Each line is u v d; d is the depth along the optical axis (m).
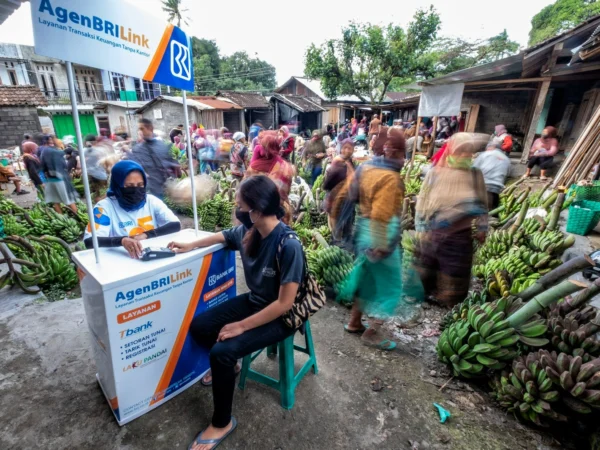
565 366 1.84
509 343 2.06
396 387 2.22
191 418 1.90
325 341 2.71
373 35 19.34
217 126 21.53
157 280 1.70
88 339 2.51
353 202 2.68
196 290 1.95
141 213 2.26
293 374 1.99
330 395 2.13
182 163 10.38
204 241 2.01
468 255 2.81
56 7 1.27
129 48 1.61
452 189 2.71
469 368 2.16
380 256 2.46
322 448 1.77
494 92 12.68
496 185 4.77
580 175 6.11
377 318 2.64
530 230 4.16
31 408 1.90
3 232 4.43
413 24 19.23
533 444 1.82
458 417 1.99
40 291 3.21
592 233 4.21
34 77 20.83
